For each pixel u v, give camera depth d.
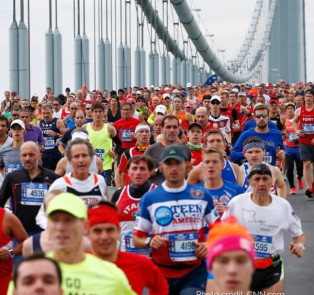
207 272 9.95
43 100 45.69
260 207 10.27
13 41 38.00
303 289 13.41
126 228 11.30
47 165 23.42
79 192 11.59
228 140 22.59
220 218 10.77
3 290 10.41
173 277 9.90
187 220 9.79
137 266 8.29
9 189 12.54
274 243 10.30
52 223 6.97
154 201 9.83
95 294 7.14
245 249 5.40
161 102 37.31
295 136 24.94
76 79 61.50
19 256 11.23
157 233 9.84
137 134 15.54
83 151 11.53
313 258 15.91
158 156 14.70
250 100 41.00
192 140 16.42
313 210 21.81
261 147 12.80
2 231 10.36
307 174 23.61
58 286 5.78
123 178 15.77
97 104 20.98
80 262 7.17
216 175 11.33
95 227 8.00
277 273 10.34
